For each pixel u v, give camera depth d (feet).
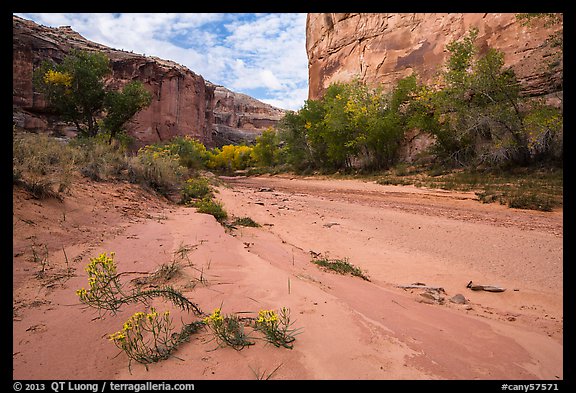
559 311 12.18
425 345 7.51
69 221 15.17
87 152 30.96
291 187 83.05
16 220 12.82
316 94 179.01
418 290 14.19
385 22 137.08
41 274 9.48
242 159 209.26
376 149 96.99
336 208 41.78
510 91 61.72
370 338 7.32
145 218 20.89
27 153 20.21
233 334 6.81
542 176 50.06
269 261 14.24
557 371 7.07
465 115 67.97
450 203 43.19
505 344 8.43
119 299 7.70
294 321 7.68
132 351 6.03
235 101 481.46
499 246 22.77
